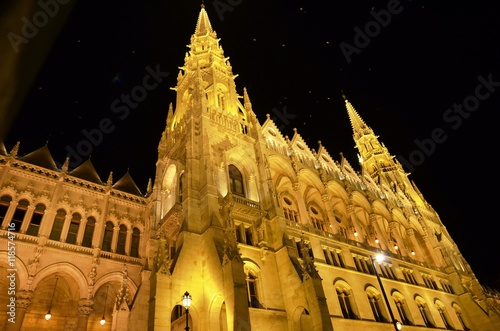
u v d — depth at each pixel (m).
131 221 36.75
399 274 40.62
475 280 51.78
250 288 26.58
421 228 53.91
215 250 24.88
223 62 47.34
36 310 29.95
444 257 50.91
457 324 42.19
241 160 35.88
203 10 57.69
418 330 36.28
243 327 20.62
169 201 35.59
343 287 33.06
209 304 24.00
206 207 28.03
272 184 33.78
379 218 49.31
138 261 33.91
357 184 49.94
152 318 21.56
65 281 31.61
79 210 33.59
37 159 34.72
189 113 36.06
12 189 30.55
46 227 30.12
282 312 26.12
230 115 38.56
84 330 27.66
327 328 23.06
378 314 34.44
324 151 50.12
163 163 38.94
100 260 31.59
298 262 28.12
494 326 43.78
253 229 30.30
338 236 37.34
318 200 44.06
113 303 33.56
